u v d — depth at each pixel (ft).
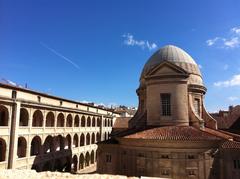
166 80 142.10
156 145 118.21
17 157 154.61
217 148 117.39
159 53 171.94
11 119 147.84
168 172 115.34
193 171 113.39
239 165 119.03
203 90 166.09
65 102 209.36
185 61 166.09
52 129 189.67
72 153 221.66
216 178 115.65
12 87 147.54
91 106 264.11
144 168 120.47
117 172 134.62
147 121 147.74
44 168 182.29
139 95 182.09
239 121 225.56
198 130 125.49
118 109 427.74
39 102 171.22
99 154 142.31
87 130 253.03
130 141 126.82
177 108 139.23
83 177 56.08
